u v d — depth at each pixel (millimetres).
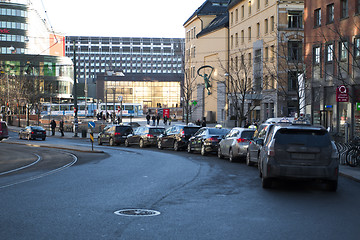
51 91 123688
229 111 66500
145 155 27172
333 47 35219
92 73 187125
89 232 7066
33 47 127000
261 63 56500
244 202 10219
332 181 12008
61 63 126188
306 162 11969
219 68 72250
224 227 7578
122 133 40688
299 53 52219
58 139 53781
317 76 38219
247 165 20078
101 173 16516
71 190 11852
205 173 16609
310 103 38531
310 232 7285
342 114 34969
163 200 10375
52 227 7371
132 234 6996
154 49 190125
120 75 150250
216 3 83188
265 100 55656
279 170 11984
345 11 34375
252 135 21453
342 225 7840
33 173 16750
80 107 107312
